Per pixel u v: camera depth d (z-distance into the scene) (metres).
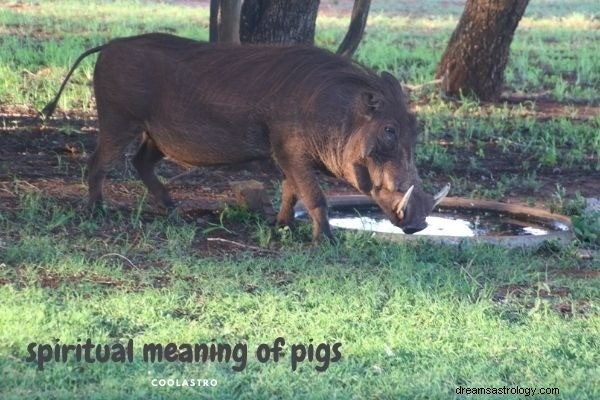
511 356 9.31
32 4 33.00
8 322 9.16
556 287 11.33
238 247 12.25
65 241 11.73
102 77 12.82
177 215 13.10
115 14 31.53
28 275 10.57
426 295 10.56
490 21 21.47
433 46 28.59
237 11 14.99
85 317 9.45
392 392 8.41
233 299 10.23
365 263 11.62
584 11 37.41
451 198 14.54
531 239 12.76
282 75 12.20
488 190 15.87
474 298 10.77
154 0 35.66
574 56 28.11
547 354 9.38
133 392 8.20
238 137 12.45
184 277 10.91
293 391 8.39
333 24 31.19
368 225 13.72
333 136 11.88
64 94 19.84
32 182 14.50
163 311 9.82
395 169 11.54
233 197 14.54
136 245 11.98
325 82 11.98
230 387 8.41
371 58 25.50
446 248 12.30
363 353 9.14
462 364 9.06
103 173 13.05
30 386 8.17
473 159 17.20
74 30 28.02
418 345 9.39
